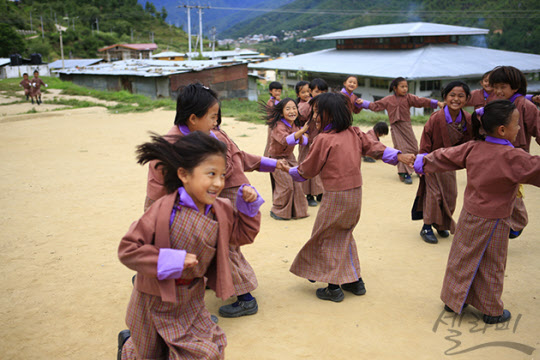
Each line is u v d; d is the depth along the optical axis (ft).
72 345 12.31
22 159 35.40
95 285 15.62
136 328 9.67
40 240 19.54
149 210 9.27
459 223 13.19
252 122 52.80
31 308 14.17
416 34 138.41
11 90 92.99
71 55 348.18
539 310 13.87
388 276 16.19
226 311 13.66
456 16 251.39
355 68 135.64
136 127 51.01
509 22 218.18
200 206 9.50
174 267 8.48
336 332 12.77
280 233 20.45
